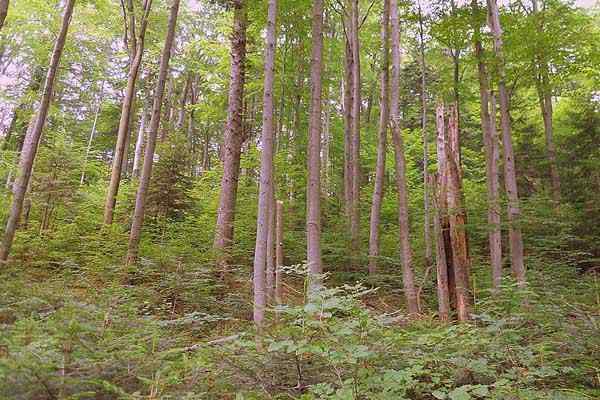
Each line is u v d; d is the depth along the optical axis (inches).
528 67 458.9
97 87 970.1
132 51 508.4
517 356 157.5
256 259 246.4
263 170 261.9
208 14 800.3
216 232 390.6
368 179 872.9
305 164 591.8
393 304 374.3
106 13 667.4
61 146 506.3
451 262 304.8
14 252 371.9
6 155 562.3
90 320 154.9
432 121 830.5
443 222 309.4
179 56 784.3
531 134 689.0
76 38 703.1
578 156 618.8
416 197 632.4
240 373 149.3
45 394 113.7
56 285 207.8
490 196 442.9
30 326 127.7
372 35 704.4
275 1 287.7
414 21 516.4
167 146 564.1
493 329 162.6
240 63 422.6
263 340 147.2
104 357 129.5
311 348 126.1
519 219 394.9
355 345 131.3
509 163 423.5
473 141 797.2
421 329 219.9
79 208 520.7
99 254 347.9
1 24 311.7
